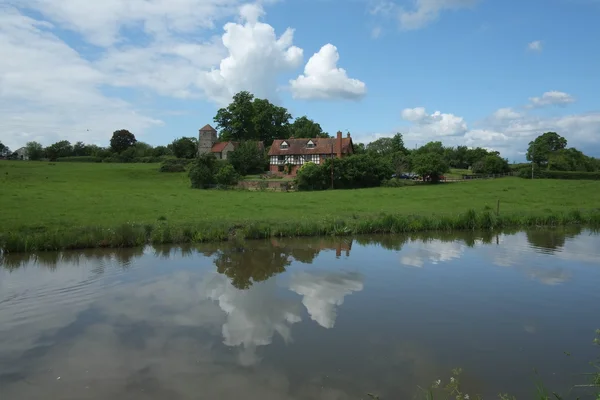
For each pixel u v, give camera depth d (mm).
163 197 43031
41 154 111625
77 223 25438
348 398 7453
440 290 14055
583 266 17516
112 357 9000
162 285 14445
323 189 61062
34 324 10844
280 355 9133
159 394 7602
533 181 66125
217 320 11172
